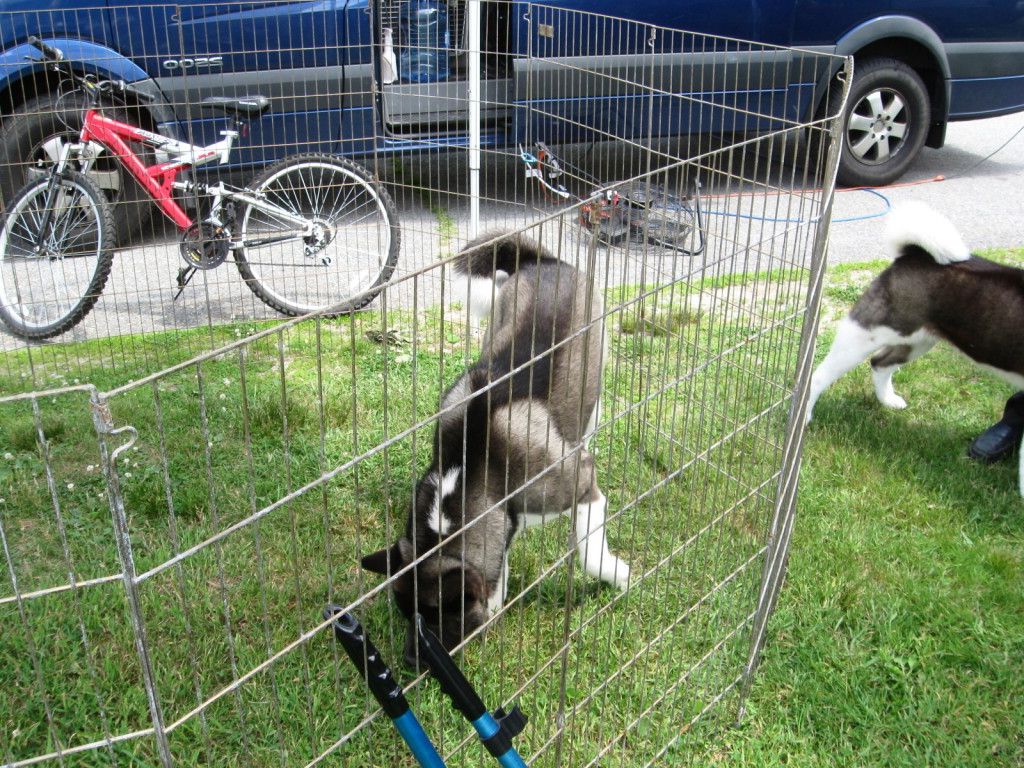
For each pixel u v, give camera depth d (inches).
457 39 200.4
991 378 161.0
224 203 168.1
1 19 179.9
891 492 132.5
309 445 137.9
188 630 63.0
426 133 202.5
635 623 110.8
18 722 94.4
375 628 108.7
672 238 131.9
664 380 113.2
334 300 177.0
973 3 233.6
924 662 106.7
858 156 241.8
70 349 161.9
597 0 204.7
